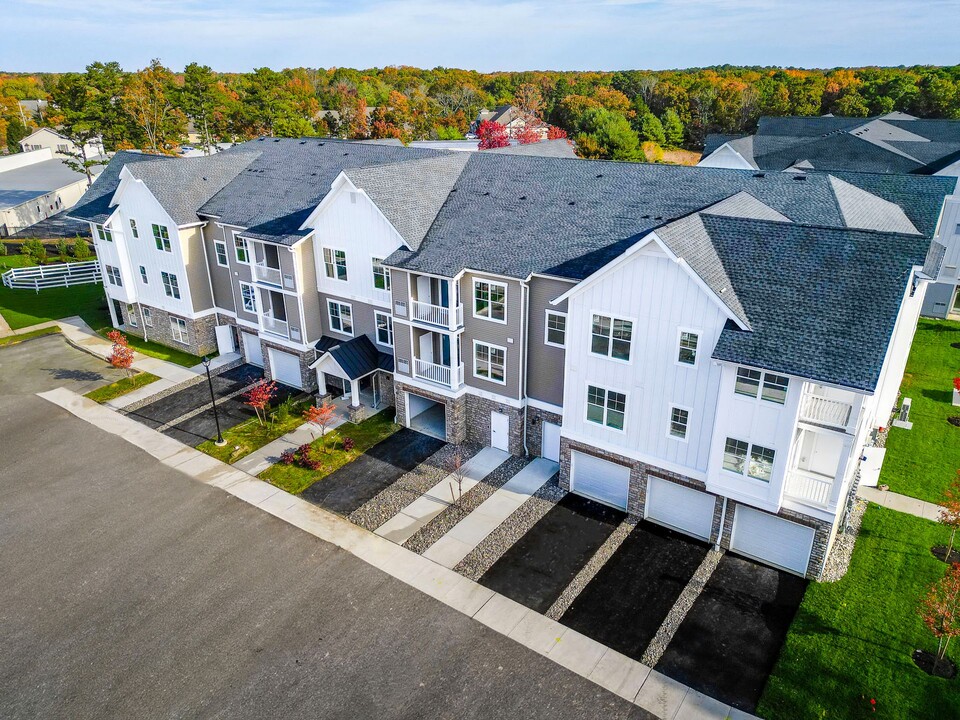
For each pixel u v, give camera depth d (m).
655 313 20.61
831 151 53.00
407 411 30.11
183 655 18.34
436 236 28.33
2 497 25.72
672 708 16.47
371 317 31.20
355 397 30.64
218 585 20.95
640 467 22.97
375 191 28.52
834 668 17.38
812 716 16.11
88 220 39.78
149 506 25.08
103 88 75.88
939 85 109.75
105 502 25.34
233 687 17.31
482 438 28.91
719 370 19.86
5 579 21.36
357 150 38.06
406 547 22.61
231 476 26.92
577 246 25.00
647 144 103.81
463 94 150.75
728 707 16.47
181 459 28.23
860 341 17.47
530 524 23.66
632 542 22.61
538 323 25.39
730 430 19.73
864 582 20.23
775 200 25.02
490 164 32.31
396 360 29.34
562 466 25.27
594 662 17.88
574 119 119.69
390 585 20.84
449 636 18.80
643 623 19.17
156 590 20.80
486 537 23.03
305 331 32.88
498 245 26.52
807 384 18.17
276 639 18.81
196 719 16.45
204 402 33.22
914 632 18.33
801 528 20.25
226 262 36.97
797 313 18.59
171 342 40.19
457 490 25.69
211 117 88.06
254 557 22.22
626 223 25.48
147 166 36.25
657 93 130.50
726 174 26.91
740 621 19.08
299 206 33.88
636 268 20.45
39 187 73.12
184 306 37.91
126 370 36.81
